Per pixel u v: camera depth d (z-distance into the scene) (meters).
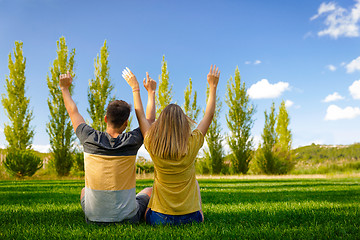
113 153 2.22
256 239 2.18
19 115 21.09
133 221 2.38
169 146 2.06
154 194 2.35
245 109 26.55
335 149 32.03
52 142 21.09
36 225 2.73
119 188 2.25
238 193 6.94
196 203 2.33
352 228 2.50
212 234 2.22
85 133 2.26
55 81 21.56
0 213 3.50
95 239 2.06
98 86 22.94
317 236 2.23
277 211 3.68
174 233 2.13
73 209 3.87
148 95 2.57
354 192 6.97
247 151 26.08
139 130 2.36
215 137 26.30
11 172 17.80
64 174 21.08
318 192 7.12
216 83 2.47
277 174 25.67
